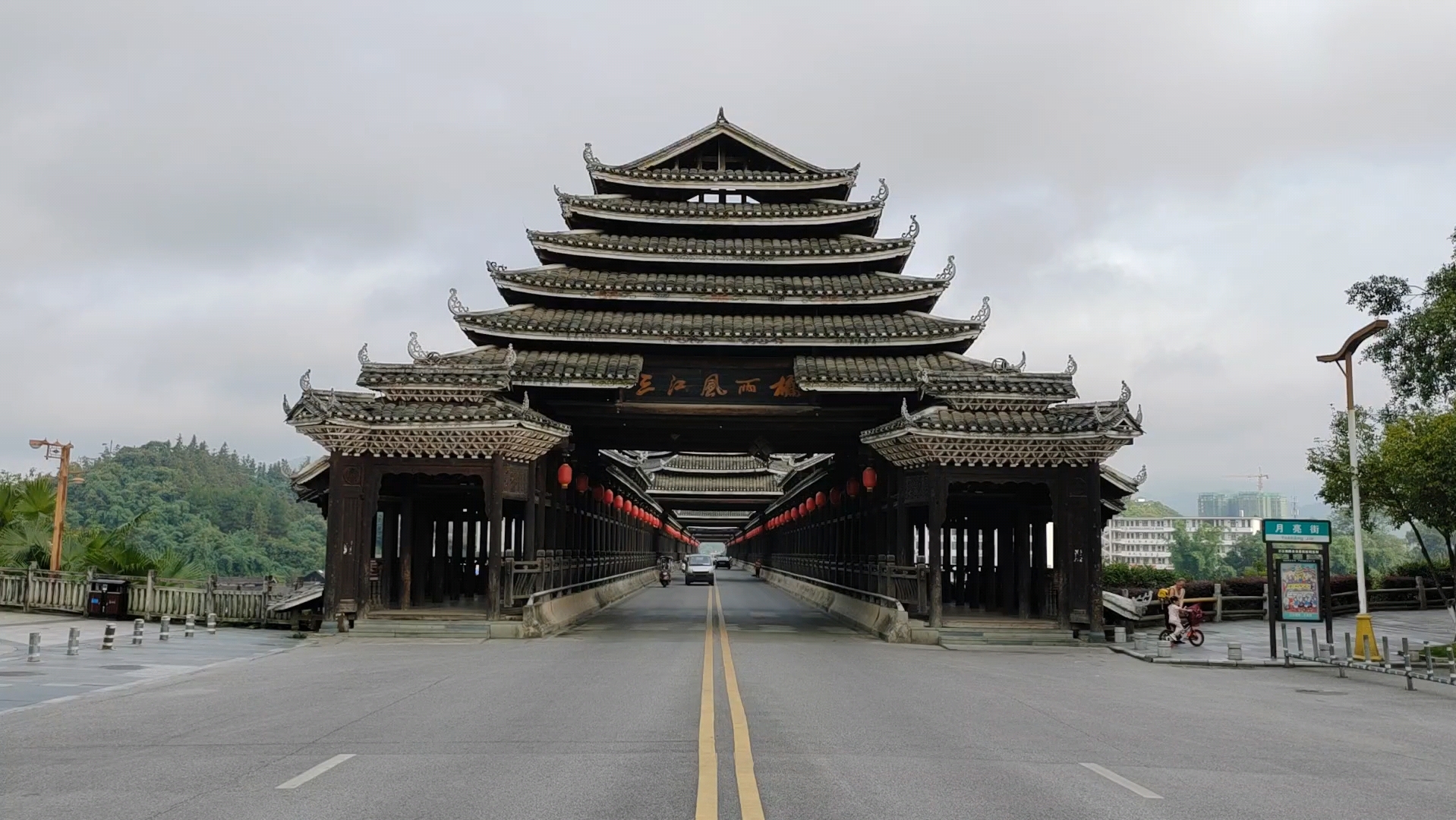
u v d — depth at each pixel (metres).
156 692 16.33
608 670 19.69
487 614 28.11
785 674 19.31
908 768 10.55
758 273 34.44
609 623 34.53
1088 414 28.41
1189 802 9.27
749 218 34.75
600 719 13.58
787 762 10.73
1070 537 28.28
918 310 34.44
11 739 12.10
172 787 9.51
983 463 28.42
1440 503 22.95
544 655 22.88
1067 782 9.98
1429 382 28.03
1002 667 22.05
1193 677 20.86
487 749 11.37
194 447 123.75
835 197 36.78
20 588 33.53
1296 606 23.86
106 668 19.78
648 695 16.08
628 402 33.00
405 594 31.64
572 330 31.89
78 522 84.56
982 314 32.19
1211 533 114.12
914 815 8.55
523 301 33.69
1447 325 26.36
